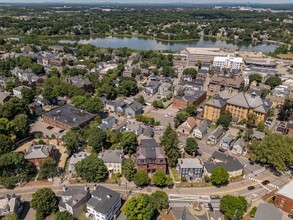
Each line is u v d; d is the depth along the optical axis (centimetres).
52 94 19700
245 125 17575
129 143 13700
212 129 17088
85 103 18188
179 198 11094
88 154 13425
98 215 9594
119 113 18975
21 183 11712
